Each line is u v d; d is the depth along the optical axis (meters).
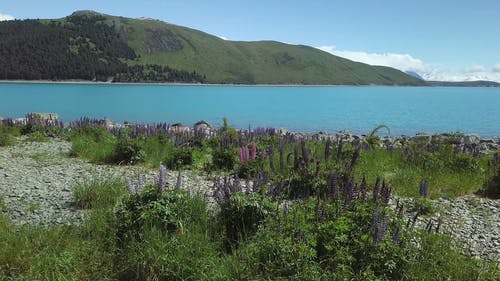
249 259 6.76
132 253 6.95
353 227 6.96
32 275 6.63
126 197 8.08
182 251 6.85
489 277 6.70
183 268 6.66
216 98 128.62
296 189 10.49
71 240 7.59
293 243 6.76
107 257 7.20
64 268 6.87
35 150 19.66
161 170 7.93
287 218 7.40
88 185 10.88
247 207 7.68
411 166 15.85
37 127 25.94
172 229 7.49
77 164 16.03
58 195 11.02
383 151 18.75
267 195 8.44
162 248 6.86
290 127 51.50
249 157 14.11
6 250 7.07
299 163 11.16
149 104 92.38
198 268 6.68
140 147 16.78
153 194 7.84
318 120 62.66
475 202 12.02
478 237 9.02
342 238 6.71
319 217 7.30
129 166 15.93
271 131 23.17
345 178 10.86
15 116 54.28
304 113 76.75
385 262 6.48
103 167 15.51
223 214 7.91
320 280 6.31
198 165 16.34
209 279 6.52
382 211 7.32
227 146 16.39
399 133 47.56
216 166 15.52
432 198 12.35
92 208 9.71
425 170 15.50
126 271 6.91
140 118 59.44
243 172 13.74
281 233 7.00
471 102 144.50
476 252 8.04
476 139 28.91
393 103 124.12
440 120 66.50
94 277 6.82
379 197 8.09
